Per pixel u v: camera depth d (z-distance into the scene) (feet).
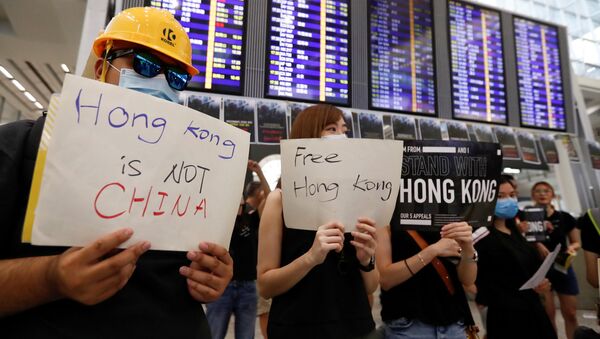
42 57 14.80
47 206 1.37
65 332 1.47
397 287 3.55
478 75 9.46
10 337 1.46
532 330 4.57
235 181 2.01
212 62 6.82
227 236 1.95
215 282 1.93
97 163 1.50
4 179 1.54
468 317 3.51
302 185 2.60
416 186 3.11
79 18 11.14
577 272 10.82
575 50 18.24
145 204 1.61
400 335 3.38
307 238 2.88
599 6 19.43
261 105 7.03
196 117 1.85
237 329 6.53
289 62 7.45
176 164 1.74
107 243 1.41
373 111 8.09
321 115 3.20
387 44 8.55
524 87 9.96
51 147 1.41
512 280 4.76
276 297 2.84
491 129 9.29
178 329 1.75
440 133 8.61
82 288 1.36
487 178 3.17
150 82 2.11
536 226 6.70
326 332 2.56
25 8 11.46
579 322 9.31
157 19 2.21
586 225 4.90
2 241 1.53
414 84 8.66
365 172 2.54
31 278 1.37
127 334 1.57
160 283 1.75
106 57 2.06
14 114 21.31
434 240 3.69
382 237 3.66
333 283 2.74
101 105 1.55
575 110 10.84
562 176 10.12
